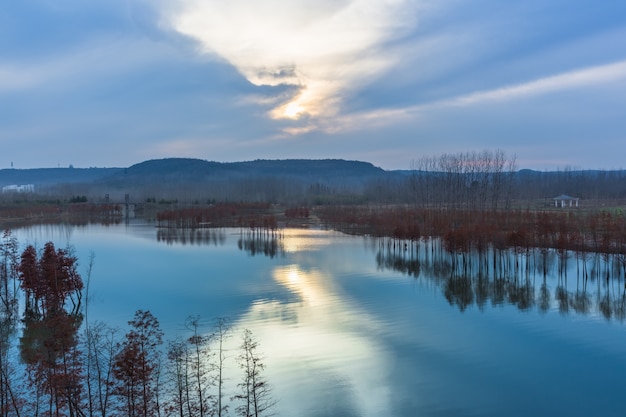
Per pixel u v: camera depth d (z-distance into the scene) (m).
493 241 76.75
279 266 76.44
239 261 82.00
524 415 28.12
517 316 48.16
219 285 61.59
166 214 169.75
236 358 35.38
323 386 31.31
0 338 38.19
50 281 49.47
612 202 161.12
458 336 41.47
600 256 75.94
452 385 31.78
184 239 119.06
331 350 37.69
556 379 32.84
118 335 40.25
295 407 28.45
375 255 89.44
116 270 73.56
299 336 40.94
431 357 36.56
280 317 46.62
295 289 59.22
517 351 38.00
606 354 37.47
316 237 120.38
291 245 104.50
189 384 29.84
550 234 80.25
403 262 81.62
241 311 48.78
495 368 34.59
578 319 47.22
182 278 66.62
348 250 95.88
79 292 54.00
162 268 75.12
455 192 141.50
